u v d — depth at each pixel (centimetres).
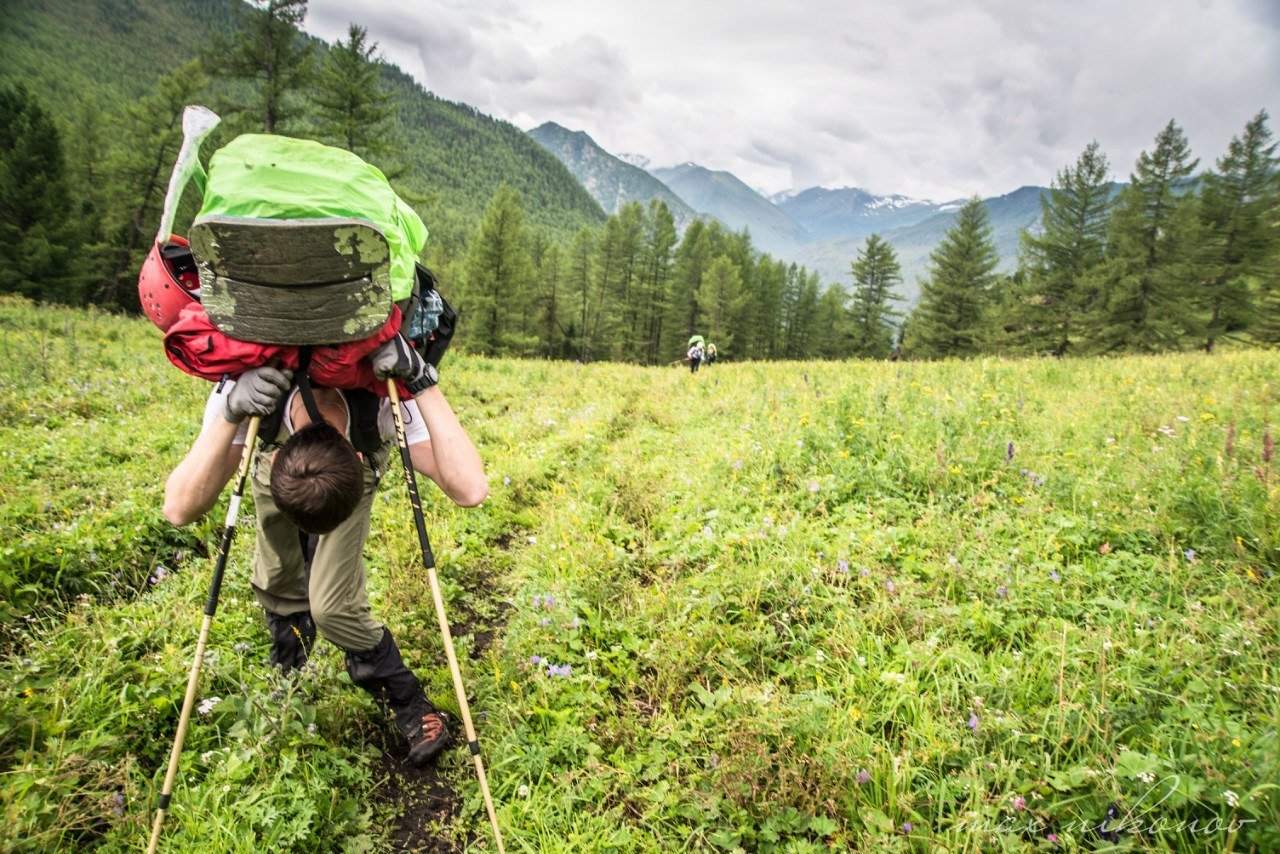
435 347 301
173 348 247
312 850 271
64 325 1658
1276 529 408
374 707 341
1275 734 253
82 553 450
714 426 848
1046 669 322
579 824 281
